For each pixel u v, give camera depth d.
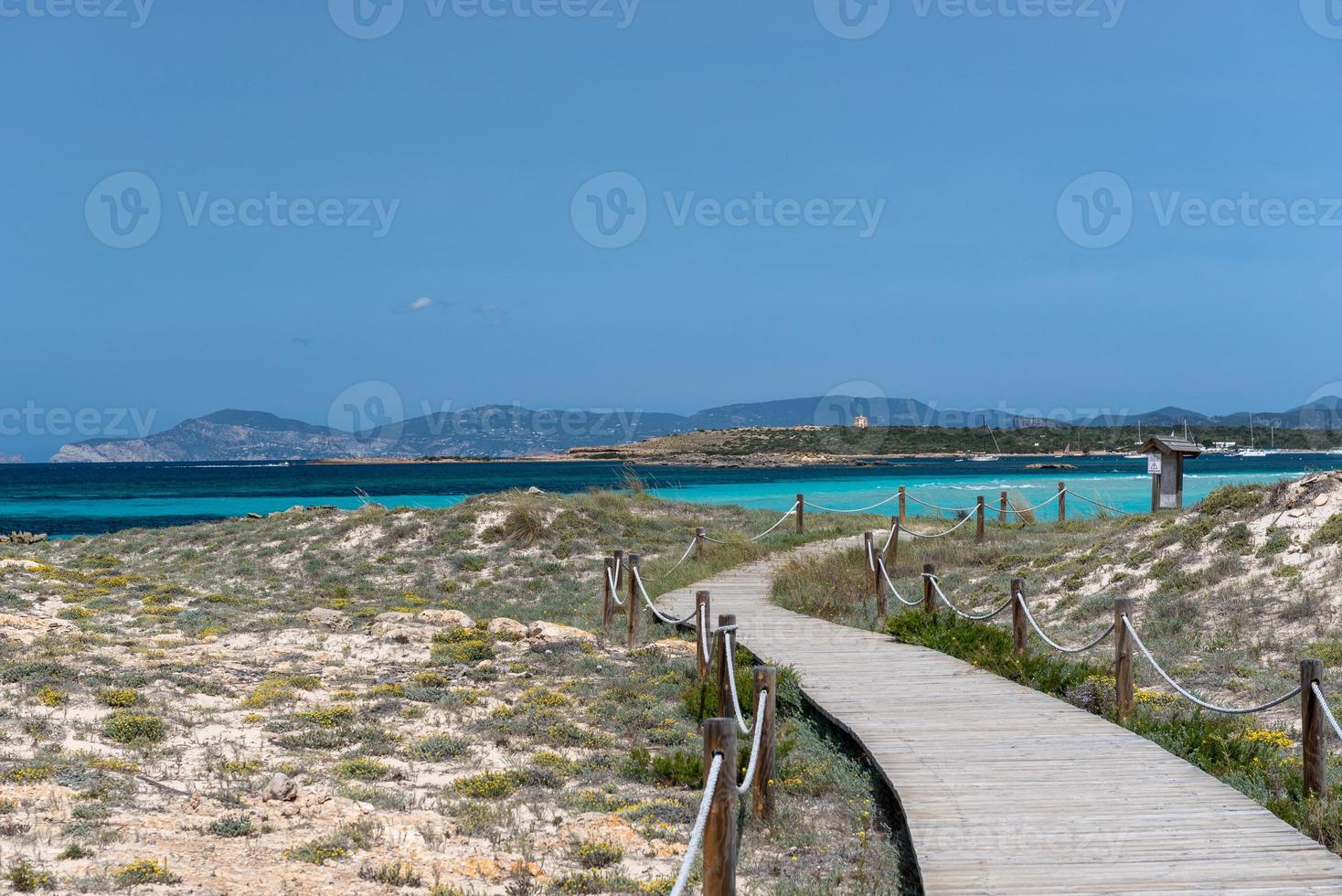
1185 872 7.12
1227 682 13.67
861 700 12.52
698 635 13.81
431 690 13.09
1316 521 18.48
